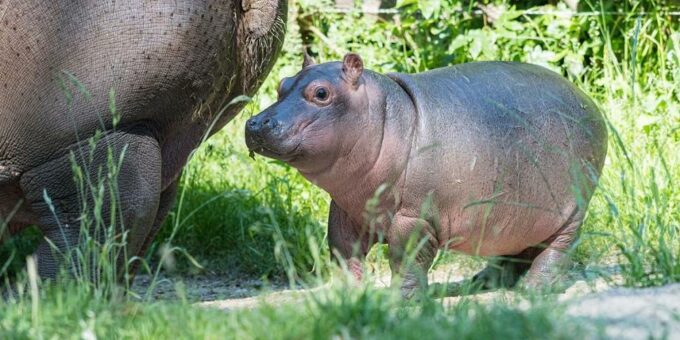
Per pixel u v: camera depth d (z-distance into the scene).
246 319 7.88
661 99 16.67
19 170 10.01
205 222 15.03
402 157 10.20
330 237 10.84
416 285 10.26
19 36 9.55
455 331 7.36
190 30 9.86
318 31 20.39
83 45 9.62
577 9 19.56
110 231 9.40
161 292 12.81
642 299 8.52
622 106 16.53
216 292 12.98
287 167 16.14
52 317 8.09
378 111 10.16
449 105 10.47
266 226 14.29
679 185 13.88
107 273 9.23
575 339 7.27
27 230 14.36
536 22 19.44
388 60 19.58
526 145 10.74
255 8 10.63
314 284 10.95
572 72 18.56
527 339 7.28
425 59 19.55
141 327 7.97
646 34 18.72
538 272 11.18
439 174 10.26
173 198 11.94
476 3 20.09
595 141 11.34
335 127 9.96
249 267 14.38
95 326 7.95
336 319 7.63
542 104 11.00
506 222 10.78
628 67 18.50
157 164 10.29
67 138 9.87
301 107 9.94
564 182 11.02
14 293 11.27
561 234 11.21
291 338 7.46
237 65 10.68
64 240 10.05
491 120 10.59
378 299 7.92
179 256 14.83
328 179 10.21
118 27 9.65
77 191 10.04
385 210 10.31
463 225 10.56
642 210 12.58
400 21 20.55
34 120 9.77
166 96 10.02
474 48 18.98
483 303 8.85
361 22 20.41
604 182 13.70
